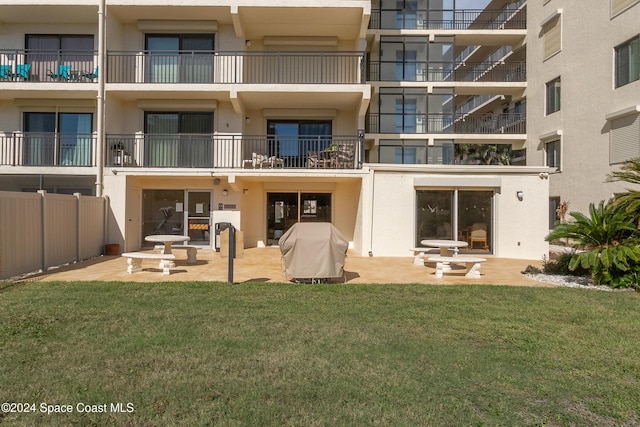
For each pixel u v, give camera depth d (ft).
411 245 43.62
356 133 50.62
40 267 31.76
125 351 14.37
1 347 14.57
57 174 43.29
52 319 17.97
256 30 49.55
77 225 37.14
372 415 10.34
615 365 13.88
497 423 10.15
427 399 11.26
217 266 35.45
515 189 43.32
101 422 9.87
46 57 47.67
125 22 48.34
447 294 24.57
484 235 44.16
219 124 48.65
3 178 47.73
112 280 27.96
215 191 47.19
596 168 56.03
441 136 74.54
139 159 48.37
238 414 10.29
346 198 52.08
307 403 10.92
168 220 48.26
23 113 47.91
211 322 17.94
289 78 50.65
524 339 16.43
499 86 76.43
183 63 48.34
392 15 76.84
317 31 49.70
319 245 27.66
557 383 12.46
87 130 48.19
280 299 22.59
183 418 10.10
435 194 44.24
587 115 57.88
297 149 51.96
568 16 62.44
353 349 14.92
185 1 44.29
